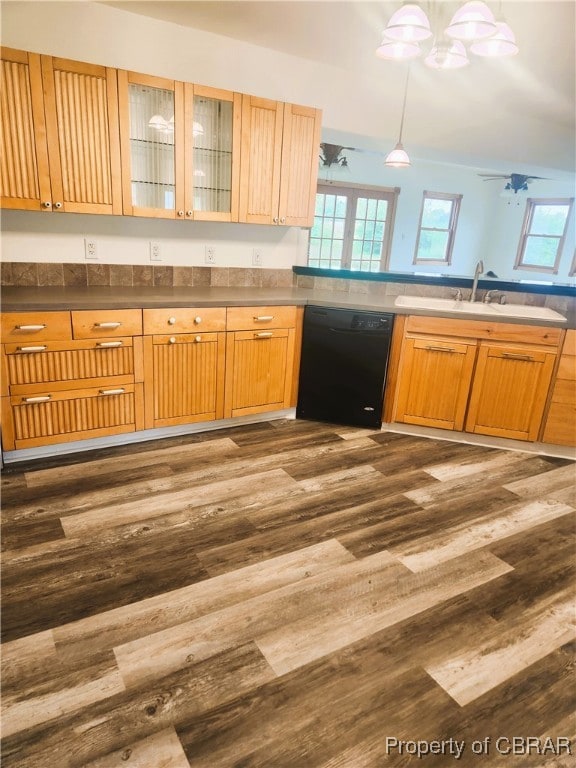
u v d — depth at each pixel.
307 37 2.96
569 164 5.25
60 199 2.51
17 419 2.45
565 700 1.43
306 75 3.42
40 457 2.62
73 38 2.62
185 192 2.83
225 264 3.38
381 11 2.52
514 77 3.50
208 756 1.22
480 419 3.08
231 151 2.89
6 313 2.28
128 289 2.96
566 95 3.86
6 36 2.49
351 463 2.79
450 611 1.74
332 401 3.25
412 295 3.51
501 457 2.99
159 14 2.70
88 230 2.89
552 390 2.95
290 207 3.19
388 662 1.52
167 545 2.00
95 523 2.11
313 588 1.81
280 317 3.04
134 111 2.62
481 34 1.88
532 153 4.91
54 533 2.03
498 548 2.11
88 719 1.29
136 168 2.70
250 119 2.89
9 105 2.31
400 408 3.18
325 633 1.62
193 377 2.86
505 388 3.00
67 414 2.57
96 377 2.58
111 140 2.55
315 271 3.59
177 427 2.99
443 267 9.11
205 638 1.57
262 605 1.72
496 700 1.42
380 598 1.79
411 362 3.08
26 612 1.63
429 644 1.60
